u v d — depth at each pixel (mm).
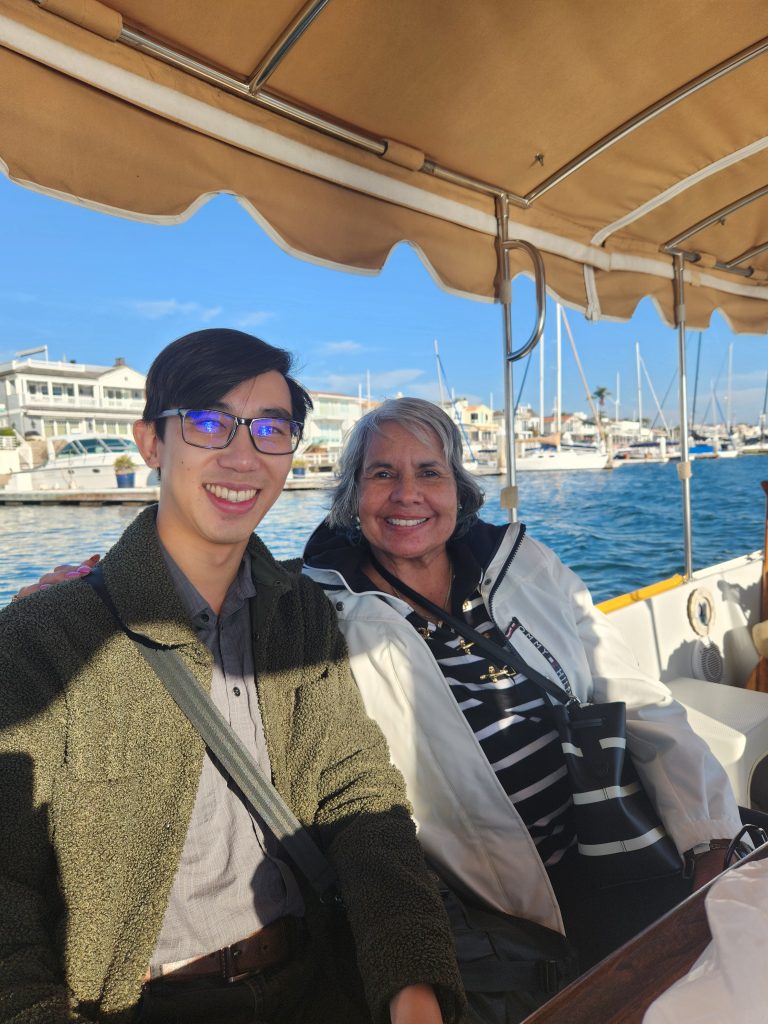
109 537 20703
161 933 1117
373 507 1738
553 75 1899
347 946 1274
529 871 1554
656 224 2926
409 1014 977
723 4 1698
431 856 1606
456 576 1794
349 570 1790
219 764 1187
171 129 1674
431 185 2311
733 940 617
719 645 3330
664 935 808
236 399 1155
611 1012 704
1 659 1023
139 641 1122
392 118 1994
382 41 1666
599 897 1563
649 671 2996
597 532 24531
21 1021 840
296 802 1313
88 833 1035
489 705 1669
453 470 1824
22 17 1371
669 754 1674
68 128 1495
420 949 1038
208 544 1200
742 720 2543
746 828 1379
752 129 2297
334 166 2014
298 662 1338
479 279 2561
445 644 1711
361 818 1267
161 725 1112
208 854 1161
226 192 1802
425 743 1624
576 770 1568
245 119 1780
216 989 1105
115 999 1020
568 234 2795
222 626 1270
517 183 2469
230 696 1250
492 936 1404
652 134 2273
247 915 1176
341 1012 1211
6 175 1412
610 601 3146
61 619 1081
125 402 48844
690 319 3449
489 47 1750
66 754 1049
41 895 1024
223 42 1588
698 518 27672
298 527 16922
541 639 1797
